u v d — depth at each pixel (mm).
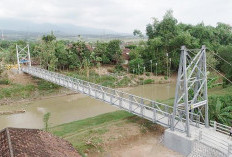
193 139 16469
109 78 45219
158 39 52000
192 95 23438
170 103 27109
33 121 26594
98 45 54594
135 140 19141
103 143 17984
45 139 12102
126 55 56656
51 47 48906
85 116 27766
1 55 53750
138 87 43344
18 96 35500
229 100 23844
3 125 25484
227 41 62625
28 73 42562
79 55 51094
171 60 50531
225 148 15172
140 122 21781
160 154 17203
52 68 46625
